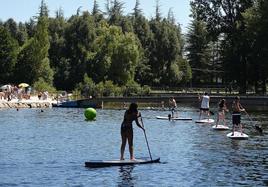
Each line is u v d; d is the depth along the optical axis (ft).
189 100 264.11
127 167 69.82
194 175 64.75
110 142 98.48
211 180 61.82
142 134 115.55
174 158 78.18
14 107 240.53
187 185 59.06
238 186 58.65
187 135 113.70
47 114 191.11
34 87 326.65
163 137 109.09
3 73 369.09
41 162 73.46
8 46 371.56
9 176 63.16
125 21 430.61
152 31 435.12
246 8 300.81
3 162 73.36
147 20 444.96
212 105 261.24
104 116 182.39
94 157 78.54
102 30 373.20
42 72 361.51
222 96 262.26
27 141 99.71
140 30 428.15
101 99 250.37
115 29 351.87
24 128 129.49
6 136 109.09
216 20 309.63
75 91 293.02
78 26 385.50
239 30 297.94
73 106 248.11
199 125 142.20
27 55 363.35
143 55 401.29
